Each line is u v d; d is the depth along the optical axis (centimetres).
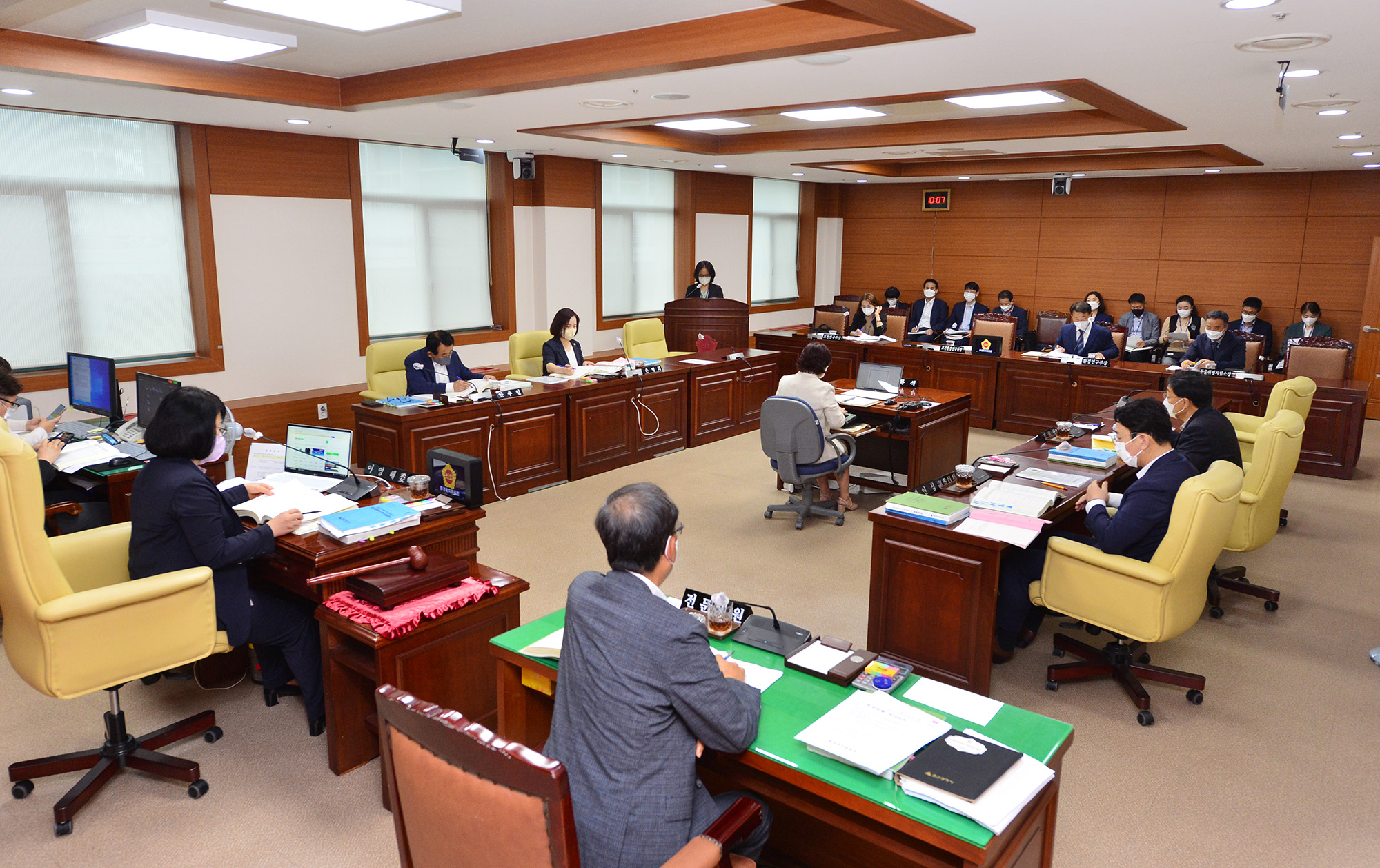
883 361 884
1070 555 325
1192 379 421
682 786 168
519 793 141
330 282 721
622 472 676
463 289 855
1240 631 416
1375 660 381
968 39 349
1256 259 971
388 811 273
